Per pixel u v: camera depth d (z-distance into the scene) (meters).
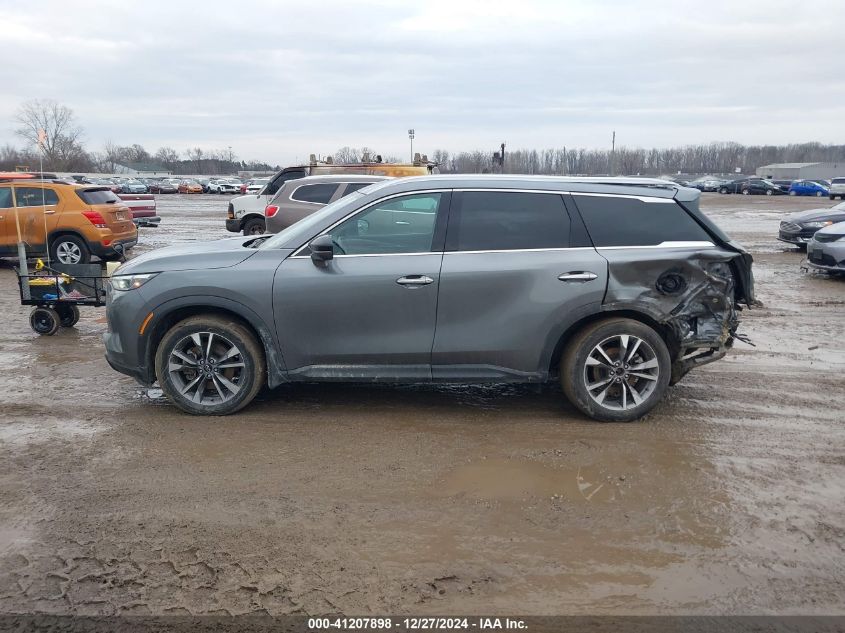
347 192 12.27
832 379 6.23
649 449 4.64
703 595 3.08
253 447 4.64
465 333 4.99
